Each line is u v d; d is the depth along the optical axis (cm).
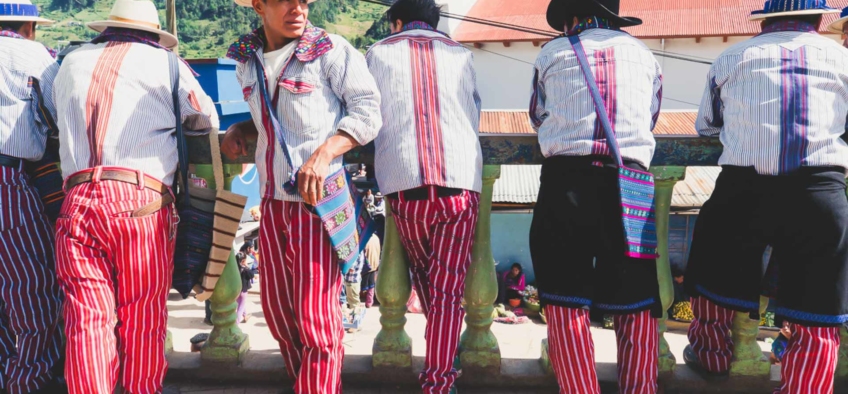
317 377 246
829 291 238
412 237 264
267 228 248
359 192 272
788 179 236
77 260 235
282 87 231
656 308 249
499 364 295
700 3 2870
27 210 271
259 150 243
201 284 272
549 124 251
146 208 240
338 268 250
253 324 791
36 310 277
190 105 260
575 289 246
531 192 1284
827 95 237
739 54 249
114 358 244
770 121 237
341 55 235
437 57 255
